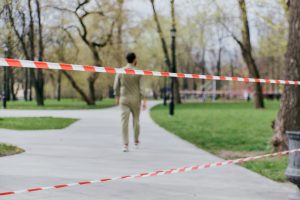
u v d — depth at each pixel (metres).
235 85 104.69
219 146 16.09
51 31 47.34
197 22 59.34
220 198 7.84
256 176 9.90
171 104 36.09
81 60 57.31
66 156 12.41
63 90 89.31
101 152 13.37
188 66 103.38
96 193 7.94
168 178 9.43
